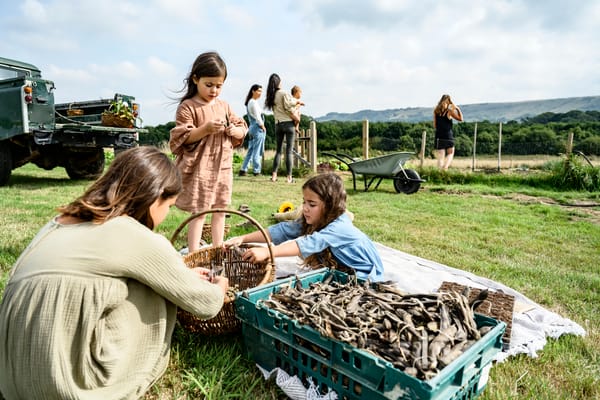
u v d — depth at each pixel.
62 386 1.42
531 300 3.07
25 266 1.50
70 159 9.19
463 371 1.57
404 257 4.04
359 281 2.36
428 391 1.36
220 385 1.88
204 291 1.81
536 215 6.86
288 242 2.60
